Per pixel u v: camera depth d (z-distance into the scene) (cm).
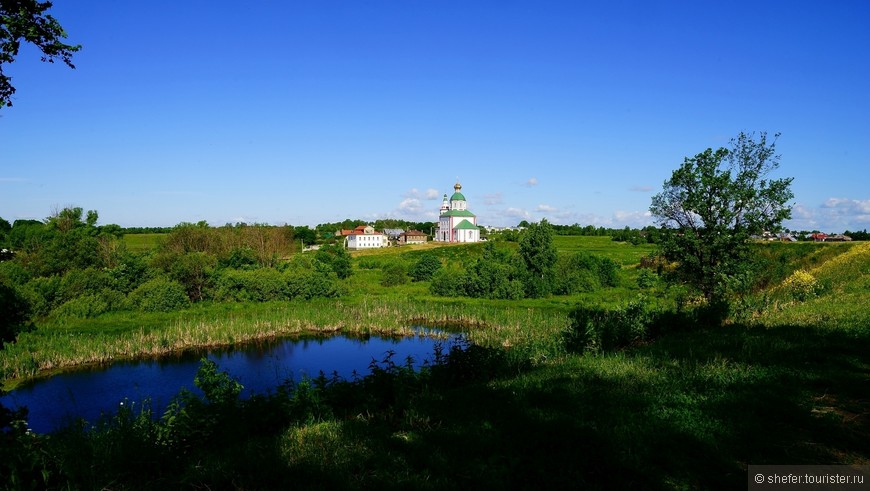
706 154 2517
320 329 4784
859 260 3653
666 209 2681
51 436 946
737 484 714
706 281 2609
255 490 752
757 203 2450
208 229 10244
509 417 1001
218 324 4572
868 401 1003
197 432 1009
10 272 5469
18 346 3625
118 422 1071
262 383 3114
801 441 839
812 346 1454
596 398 1105
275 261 8712
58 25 966
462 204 15638
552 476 735
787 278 3622
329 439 934
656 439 859
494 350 1630
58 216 8188
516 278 6819
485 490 714
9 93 975
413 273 8650
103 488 792
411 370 1364
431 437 916
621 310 2239
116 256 7238
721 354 1460
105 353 3766
